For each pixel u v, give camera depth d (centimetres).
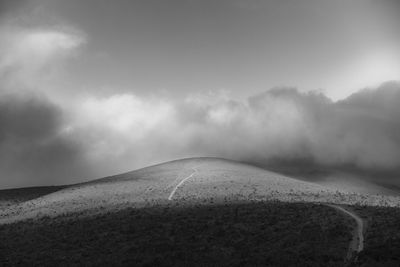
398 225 4556
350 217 5234
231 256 4212
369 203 8475
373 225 4697
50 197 11156
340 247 4081
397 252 3591
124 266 4153
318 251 4016
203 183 10962
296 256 3931
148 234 5419
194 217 6062
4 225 7881
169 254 4447
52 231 6431
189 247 4684
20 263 4747
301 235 4606
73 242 5509
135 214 6788
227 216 5900
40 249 5378
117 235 5544
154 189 10444
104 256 4688
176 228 5531
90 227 6244
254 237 4797
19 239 6231
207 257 4244
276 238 4662
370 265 3356
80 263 4491
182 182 11394
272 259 3897
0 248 5722
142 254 4562
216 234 5056
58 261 4675
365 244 4094
